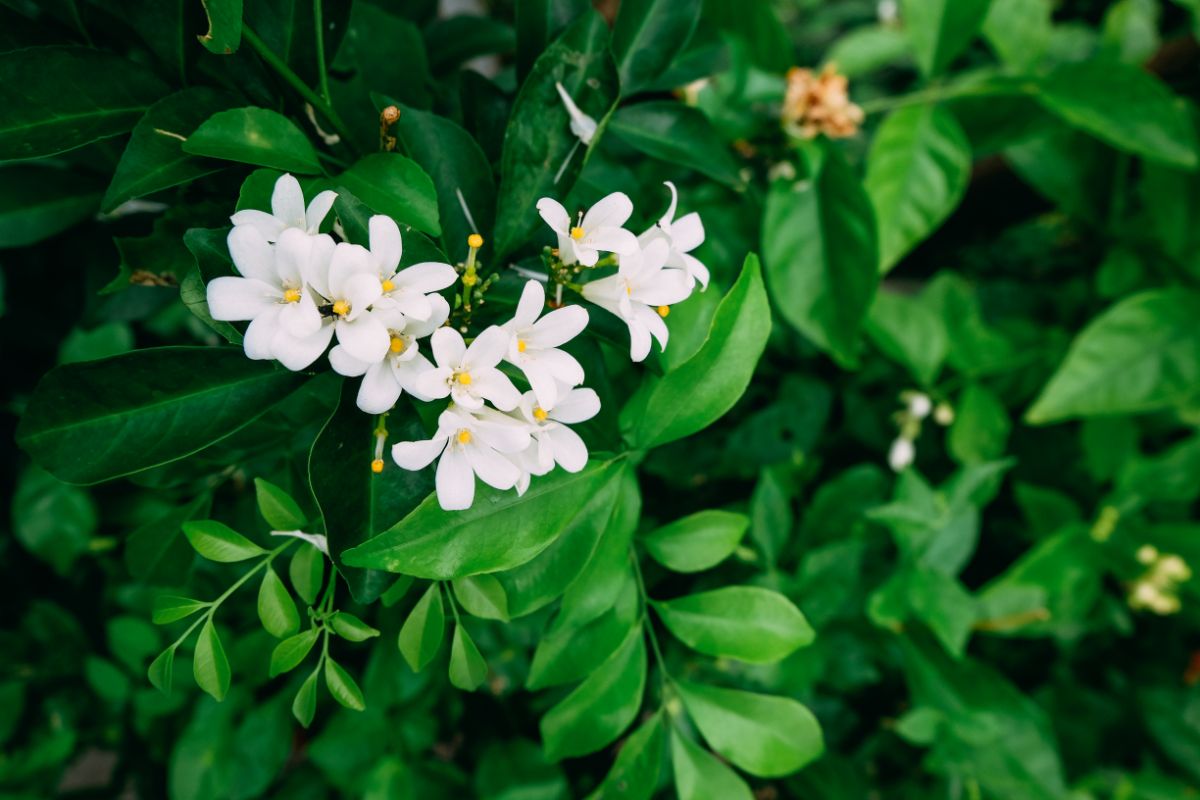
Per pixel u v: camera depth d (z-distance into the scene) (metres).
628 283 0.29
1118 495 0.52
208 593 0.42
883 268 0.49
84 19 0.32
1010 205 0.76
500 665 0.42
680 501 0.44
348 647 0.43
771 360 0.52
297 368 0.26
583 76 0.31
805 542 0.45
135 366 0.28
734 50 0.42
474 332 0.30
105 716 0.48
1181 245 0.54
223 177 0.31
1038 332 0.58
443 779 0.43
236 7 0.28
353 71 0.36
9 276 0.46
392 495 0.28
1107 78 0.46
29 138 0.29
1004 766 0.45
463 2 1.05
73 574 0.50
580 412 0.28
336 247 0.26
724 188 0.44
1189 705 0.52
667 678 0.34
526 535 0.28
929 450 0.56
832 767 0.45
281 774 0.50
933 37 0.48
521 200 0.31
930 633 0.46
